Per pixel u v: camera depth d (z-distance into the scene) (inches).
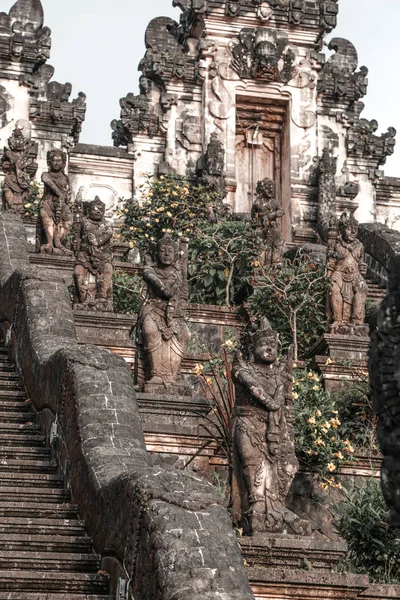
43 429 584.1
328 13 1189.1
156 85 1154.0
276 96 1174.3
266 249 877.8
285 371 548.1
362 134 1190.3
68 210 892.6
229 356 730.8
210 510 419.8
